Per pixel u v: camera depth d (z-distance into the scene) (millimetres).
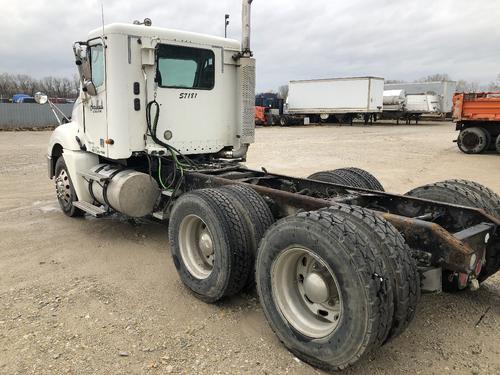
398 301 2689
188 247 4152
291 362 3107
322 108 38250
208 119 6000
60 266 4895
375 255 2668
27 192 8844
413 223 3123
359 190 4645
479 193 4148
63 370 3000
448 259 2959
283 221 3123
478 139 15812
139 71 5309
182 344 3336
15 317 3713
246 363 3100
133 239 5836
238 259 3680
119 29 5086
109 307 3920
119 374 2971
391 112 38969
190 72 5715
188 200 3984
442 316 3750
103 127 5516
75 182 6246
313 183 5070
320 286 2957
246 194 3998
